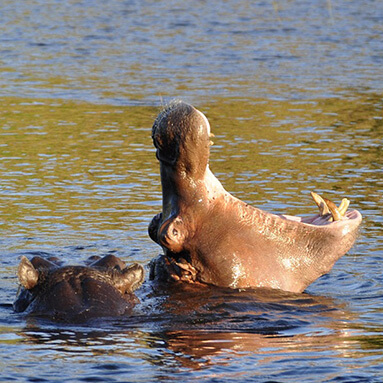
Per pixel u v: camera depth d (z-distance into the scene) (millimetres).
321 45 78250
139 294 20141
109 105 51875
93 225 28156
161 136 19641
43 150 40469
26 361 15781
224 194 20797
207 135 19656
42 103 52188
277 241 20922
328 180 35000
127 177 35469
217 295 20078
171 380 15000
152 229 21406
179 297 19906
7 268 23062
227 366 15750
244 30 87812
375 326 18484
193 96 54625
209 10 105625
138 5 110125
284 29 88688
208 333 17656
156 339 17078
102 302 18516
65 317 18047
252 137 43594
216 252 20547
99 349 16469
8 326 17672
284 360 16172
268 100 53844
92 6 107938
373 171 36750
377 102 53562
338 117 48969
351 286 22094
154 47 76812
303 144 42094
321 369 15727
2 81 59344
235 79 61344
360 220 21656
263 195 32375
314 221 21922
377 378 15320
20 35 82000
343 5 109438
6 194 32281
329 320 18906
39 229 27531
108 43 78938
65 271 19047
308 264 21078
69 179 34969
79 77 61750
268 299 20109
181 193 20375
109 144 41969
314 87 58531
